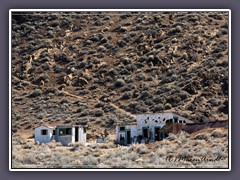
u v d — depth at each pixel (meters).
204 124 143.25
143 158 104.50
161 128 155.38
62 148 150.25
